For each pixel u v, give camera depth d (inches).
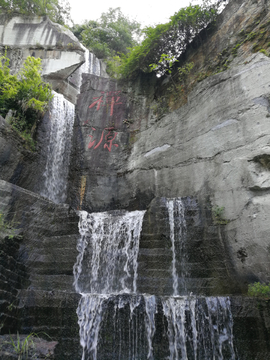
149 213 337.4
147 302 243.6
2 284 256.7
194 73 457.7
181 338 226.4
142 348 228.2
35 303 267.7
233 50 401.7
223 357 215.2
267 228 268.5
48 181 497.7
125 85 556.7
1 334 241.1
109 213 403.5
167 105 480.4
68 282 313.1
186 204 335.6
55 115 567.8
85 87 573.6
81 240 335.6
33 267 321.4
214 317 228.1
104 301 251.3
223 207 318.3
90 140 515.2
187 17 465.4
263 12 390.3
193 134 399.5
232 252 293.3
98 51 899.4
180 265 306.0
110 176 478.0
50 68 700.0
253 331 217.8
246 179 306.3
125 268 318.7
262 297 230.5
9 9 746.2
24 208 340.5
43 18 747.4
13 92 462.0
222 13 455.5
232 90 366.0
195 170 375.2
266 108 318.7
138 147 479.5
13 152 410.3
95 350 234.7
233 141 339.0
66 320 252.8
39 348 227.1
